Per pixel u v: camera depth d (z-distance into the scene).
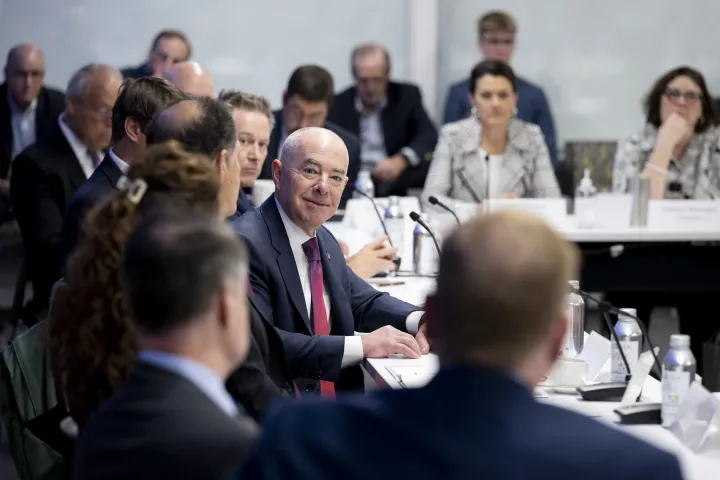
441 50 13.46
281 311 5.20
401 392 2.14
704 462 3.62
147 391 2.57
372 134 11.93
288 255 5.29
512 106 9.83
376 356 5.00
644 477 2.00
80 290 3.03
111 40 12.90
